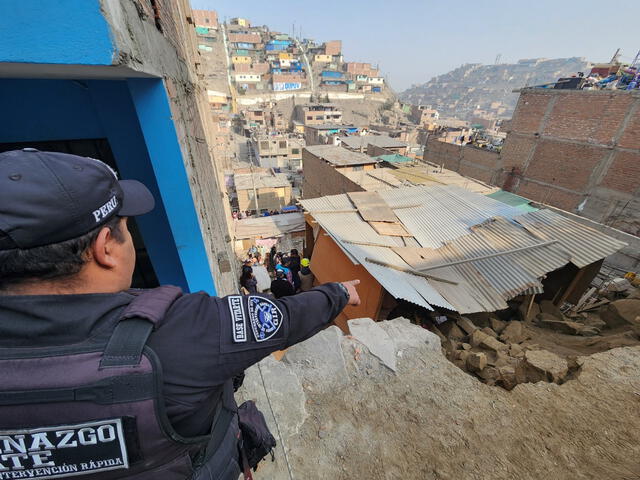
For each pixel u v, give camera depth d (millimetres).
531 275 5719
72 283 582
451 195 8930
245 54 87188
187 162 2227
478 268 5883
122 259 699
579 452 1974
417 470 1931
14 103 1592
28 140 1704
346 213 7801
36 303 519
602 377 2482
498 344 4293
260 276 8570
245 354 682
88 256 592
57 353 506
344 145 29422
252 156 48812
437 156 25047
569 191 16125
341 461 1964
